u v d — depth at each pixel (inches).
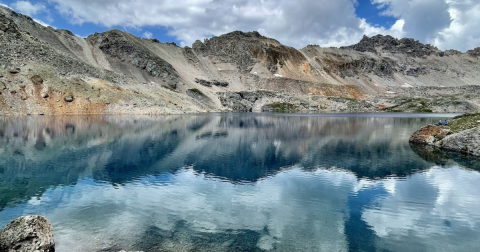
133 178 1115.9
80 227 683.4
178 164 1354.6
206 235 658.2
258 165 1366.9
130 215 763.4
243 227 706.8
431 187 1043.9
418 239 657.6
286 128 3115.2
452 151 1748.3
